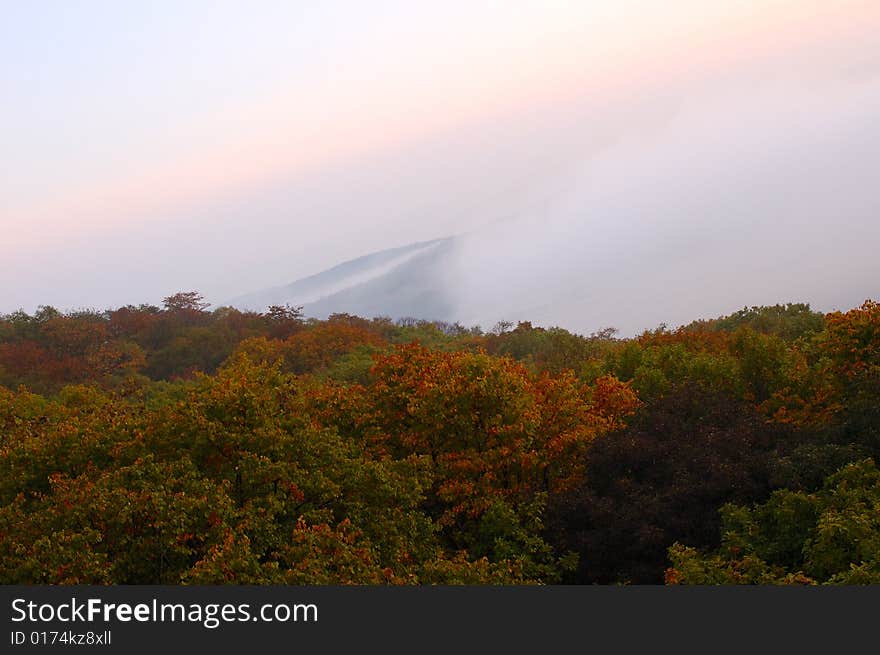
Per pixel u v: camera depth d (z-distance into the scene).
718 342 68.06
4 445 42.12
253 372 48.84
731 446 37.62
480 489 40.41
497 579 28.73
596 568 36.06
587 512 36.81
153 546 29.25
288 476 33.78
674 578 28.12
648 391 51.25
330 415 44.06
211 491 31.50
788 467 34.03
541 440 43.34
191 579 26.05
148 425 38.50
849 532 27.36
